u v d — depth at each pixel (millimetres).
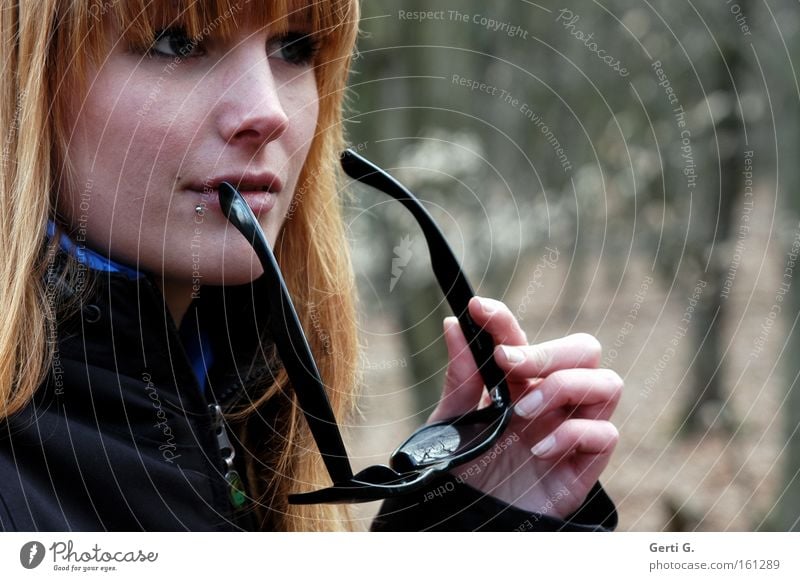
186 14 679
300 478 935
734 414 3613
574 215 2879
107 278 721
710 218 3156
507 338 919
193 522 756
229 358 873
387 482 726
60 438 696
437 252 926
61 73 687
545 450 922
